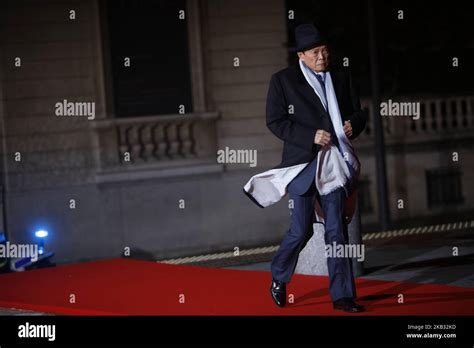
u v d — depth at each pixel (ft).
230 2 56.95
